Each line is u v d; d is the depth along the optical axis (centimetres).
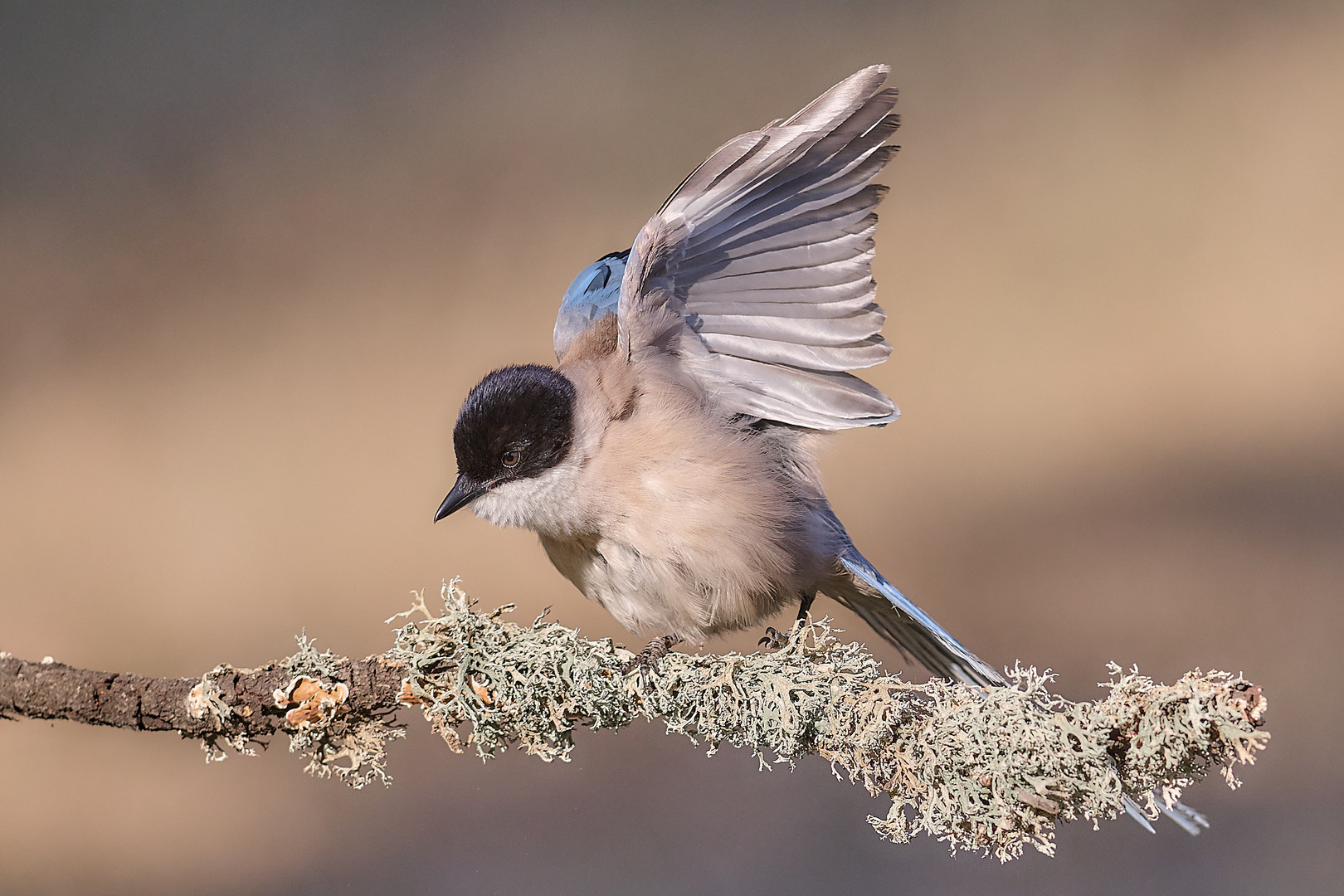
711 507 692
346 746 686
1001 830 686
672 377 694
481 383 694
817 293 693
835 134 690
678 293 694
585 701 687
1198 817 685
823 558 695
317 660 686
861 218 692
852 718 687
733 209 692
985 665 693
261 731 686
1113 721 684
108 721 684
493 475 693
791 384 695
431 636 687
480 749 688
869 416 694
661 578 693
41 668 684
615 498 693
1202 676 684
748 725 688
